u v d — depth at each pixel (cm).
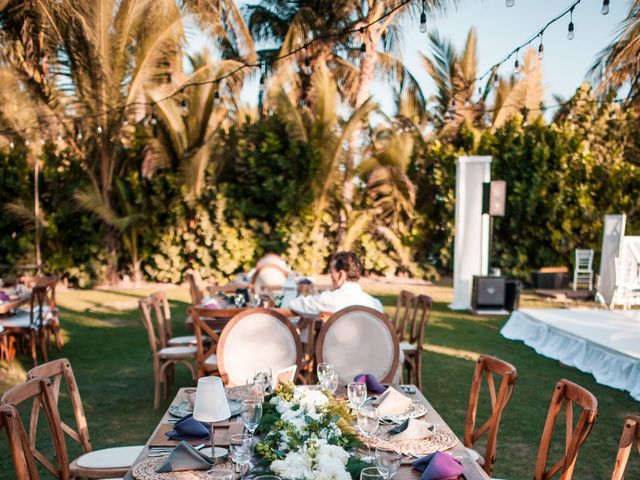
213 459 231
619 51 1313
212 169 1398
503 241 1453
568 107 1677
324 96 1386
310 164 1384
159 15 1276
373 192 1504
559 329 730
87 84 1268
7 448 437
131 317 994
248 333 400
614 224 1129
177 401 307
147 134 1382
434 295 1270
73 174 1376
